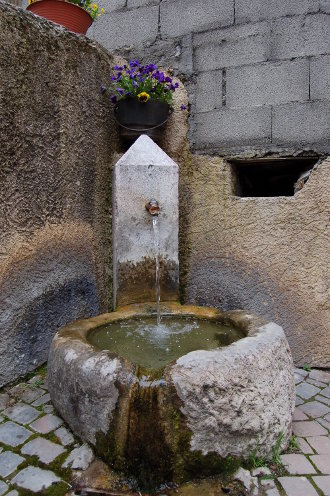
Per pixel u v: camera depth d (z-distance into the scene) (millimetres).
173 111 2865
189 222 2844
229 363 1509
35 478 1472
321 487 1457
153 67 2691
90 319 2191
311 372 2473
